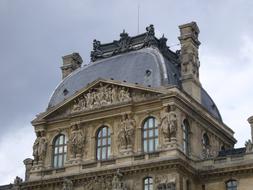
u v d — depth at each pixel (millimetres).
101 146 94438
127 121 92312
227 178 90375
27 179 105562
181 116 91312
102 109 95062
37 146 99438
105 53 107750
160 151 87625
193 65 99188
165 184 85250
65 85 106000
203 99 104312
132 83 94000
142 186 87312
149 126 91500
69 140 96938
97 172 90812
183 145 90812
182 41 100688
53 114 100688
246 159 89688
